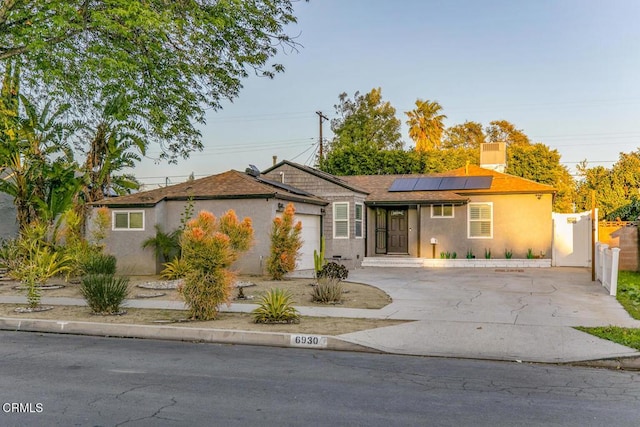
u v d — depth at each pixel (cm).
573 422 512
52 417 511
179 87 1555
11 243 1950
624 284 1566
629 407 564
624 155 3581
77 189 2023
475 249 2409
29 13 1351
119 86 1441
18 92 1811
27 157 2042
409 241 2530
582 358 775
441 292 1440
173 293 1452
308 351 855
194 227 1120
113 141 2162
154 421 502
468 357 806
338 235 2309
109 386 626
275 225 1741
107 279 1171
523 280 1733
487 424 504
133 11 1234
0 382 643
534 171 3850
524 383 662
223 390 613
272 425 493
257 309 1057
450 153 4091
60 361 763
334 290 1277
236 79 1641
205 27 1424
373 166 3747
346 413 532
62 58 1421
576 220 2311
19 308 1209
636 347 808
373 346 856
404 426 494
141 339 954
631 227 2116
